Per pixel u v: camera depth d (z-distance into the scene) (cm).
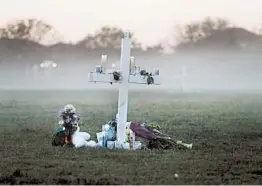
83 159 2581
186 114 3416
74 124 2856
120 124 2834
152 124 3122
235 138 3066
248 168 2467
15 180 2217
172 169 2431
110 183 2197
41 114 3338
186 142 3033
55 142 2852
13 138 2981
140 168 2438
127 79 2819
